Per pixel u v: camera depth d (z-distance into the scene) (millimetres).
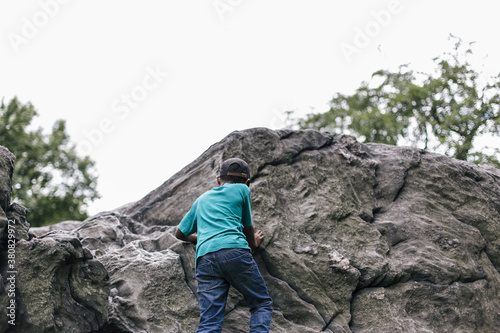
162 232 4676
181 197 4832
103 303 3512
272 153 4996
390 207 5359
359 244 4863
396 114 20109
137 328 3756
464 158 16375
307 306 4309
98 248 4488
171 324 3867
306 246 4609
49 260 3293
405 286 4844
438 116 18688
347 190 5148
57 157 23672
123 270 4043
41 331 3160
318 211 4863
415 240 5148
